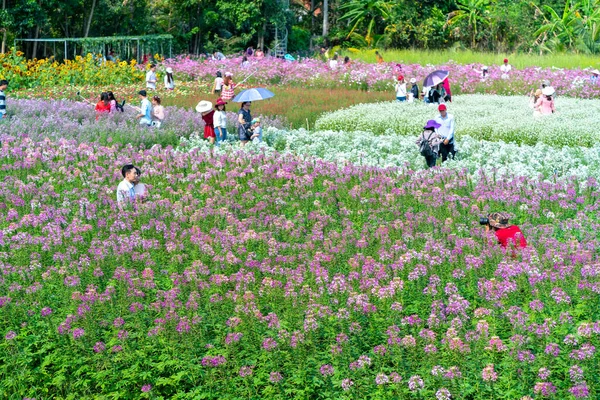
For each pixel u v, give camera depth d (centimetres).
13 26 4684
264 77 4197
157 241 1205
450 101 3050
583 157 1909
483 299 990
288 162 1733
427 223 1284
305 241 1263
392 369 860
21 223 1317
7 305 985
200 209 1380
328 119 2681
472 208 1372
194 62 4528
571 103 3028
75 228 1264
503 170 1738
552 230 1241
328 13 6694
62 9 5009
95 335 929
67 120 2339
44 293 1029
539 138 2297
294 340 870
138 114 2330
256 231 1300
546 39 5384
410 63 4722
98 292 1056
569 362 831
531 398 776
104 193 1528
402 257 1071
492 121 2466
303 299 980
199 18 5794
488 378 793
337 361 867
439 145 1845
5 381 925
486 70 3875
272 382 849
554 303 951
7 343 934
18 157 1792
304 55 6247
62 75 3909
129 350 905
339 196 1493
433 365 832
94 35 5472
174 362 891
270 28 6047
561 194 1443
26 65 3831
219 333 948
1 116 2339
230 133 2438
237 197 1520
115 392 891
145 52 5431
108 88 3778
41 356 955
